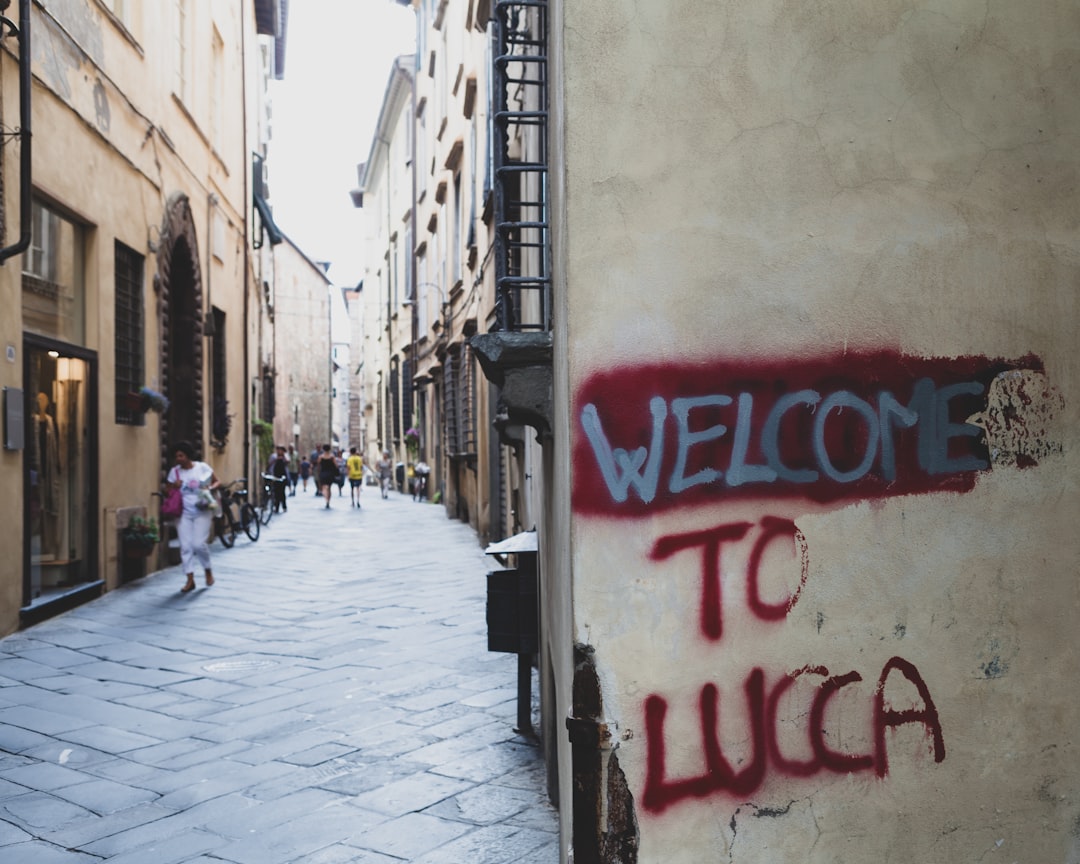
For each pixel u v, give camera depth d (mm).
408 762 4414
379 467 39188
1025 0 2131
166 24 11625
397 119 29094
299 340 44438
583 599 2006
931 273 2105
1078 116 2146
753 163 2053
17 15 7238
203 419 13750
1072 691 2168
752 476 2049
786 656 2057
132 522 10031
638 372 2018
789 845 2059
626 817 2004
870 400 2086
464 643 7043
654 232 2023
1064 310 2150
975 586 2129
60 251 8531
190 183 12898
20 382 7340
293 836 3594
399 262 29609
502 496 12523
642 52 2021
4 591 7133
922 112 2102
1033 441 2150
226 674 6148
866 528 2086
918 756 2109
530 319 5750
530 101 5902
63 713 5262
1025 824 2148
